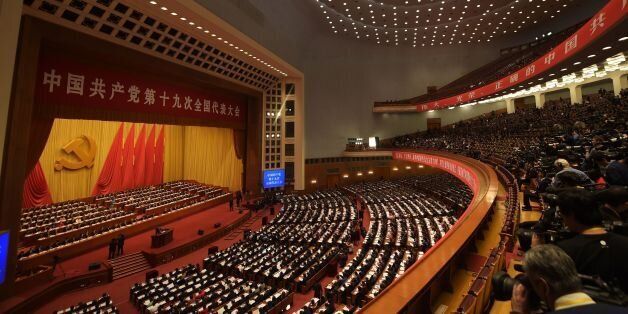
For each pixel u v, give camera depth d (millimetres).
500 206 8766
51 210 20656
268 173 30812
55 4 13617
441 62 39406
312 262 14672
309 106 36156
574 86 25781
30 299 12258
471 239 4984
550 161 6605
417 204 23875
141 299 12289
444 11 30328
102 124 25234
